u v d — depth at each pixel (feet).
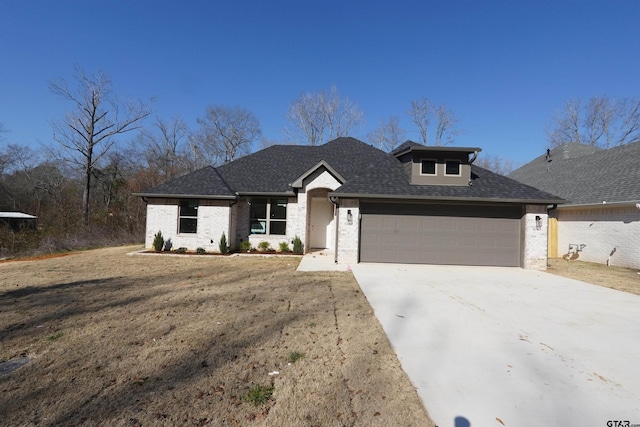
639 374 13.44
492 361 14.38
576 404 11.22
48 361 13.70
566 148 76.69
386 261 42.16
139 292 25.46
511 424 10.10
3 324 18.02
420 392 11.77
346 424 9.93
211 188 49.75
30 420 9.88
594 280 34.06
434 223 42.24
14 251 60.59
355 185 43.11
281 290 26.94
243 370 13.16
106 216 84.53
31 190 117.29
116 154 110.83
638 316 21.36
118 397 11.12
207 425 9.78
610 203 44.60
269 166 59.47
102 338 16.19
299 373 13.01
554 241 56.95
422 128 127.75
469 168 44.04
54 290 25.86
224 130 140.97
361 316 20.45
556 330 18.52
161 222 49.60
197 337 16.48
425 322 19.53
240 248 51.19
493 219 42.06
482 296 26.27
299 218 50.85
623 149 59.16
